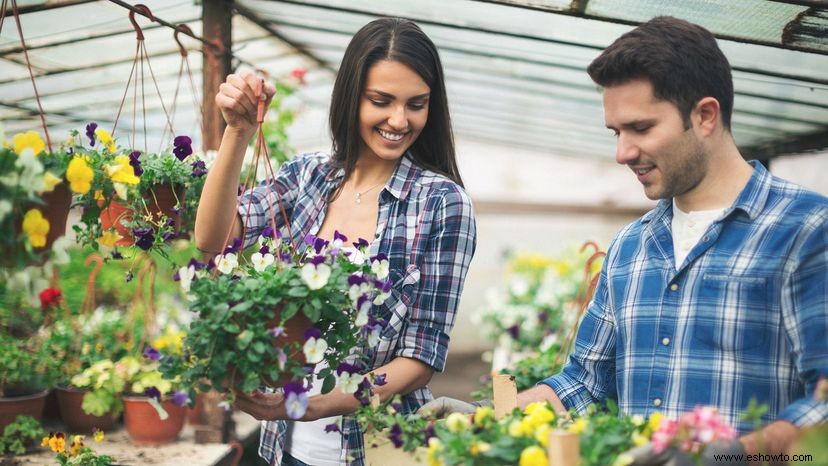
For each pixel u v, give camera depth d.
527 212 12.66
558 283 5.71
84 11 3.00
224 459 3.31
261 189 2.02
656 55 1.43
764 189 1.52
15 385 3.33
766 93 3.06
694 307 1.53
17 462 2.96
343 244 1.88
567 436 1.20
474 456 1.26
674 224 1.63
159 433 3.36
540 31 2.96
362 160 1.94
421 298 1.81
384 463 1.53
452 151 1.96
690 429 1.21
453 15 3.01
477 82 4.52
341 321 1.60
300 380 1.57
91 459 2.84
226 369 1.51
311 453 1.84
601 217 14.91
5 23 3.04
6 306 3.23
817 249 1.42
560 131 5.74
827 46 2.30
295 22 3.72
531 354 4.89
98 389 3.31
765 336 1.46
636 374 1.60
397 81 1.77
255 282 1.52
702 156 1.50
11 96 4.03
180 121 4.99
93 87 4.05
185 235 2.27
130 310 4.00
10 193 1.41
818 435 1.08
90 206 1.83
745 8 2.15
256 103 1.72
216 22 3.26
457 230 1.83
